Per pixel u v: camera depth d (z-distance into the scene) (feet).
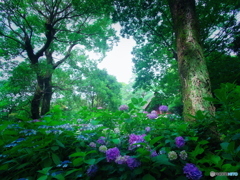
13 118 30.04
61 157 5.30
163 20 27.17
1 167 4.29
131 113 7.34
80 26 41.63
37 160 5.12
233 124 4.41
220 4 22.75
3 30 30.27
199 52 8.60
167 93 34.17
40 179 3.54
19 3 26.55
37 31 30.89
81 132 6.30
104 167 4.58
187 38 9.02
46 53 41.91
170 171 4.41
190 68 8.36
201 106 7.43
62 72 39.81
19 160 4.98
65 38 42.27
